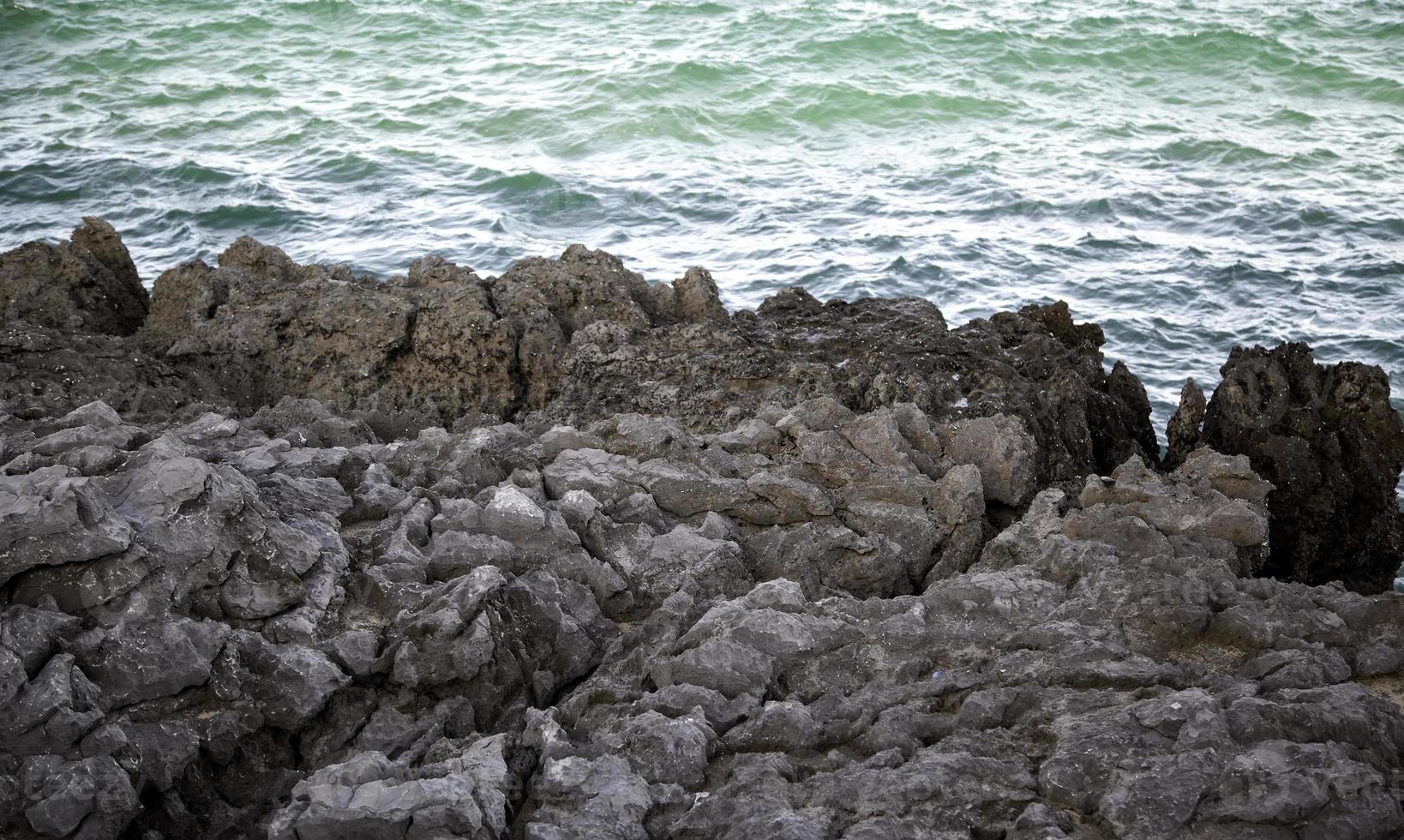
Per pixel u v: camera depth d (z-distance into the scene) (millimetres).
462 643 8586
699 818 7152
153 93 35906
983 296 24125
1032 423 13328
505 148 31922
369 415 13711
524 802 7672
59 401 13500
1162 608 8836
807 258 25562
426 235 26609
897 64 38062
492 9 43875
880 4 43562
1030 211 28094
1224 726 7383
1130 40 39906
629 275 16703
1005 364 14391
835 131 33594
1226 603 9062
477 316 14742
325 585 9125
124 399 13945
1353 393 14273
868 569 10719
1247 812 6730
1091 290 24375
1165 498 10727
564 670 9070
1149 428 15750
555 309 15789
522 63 38281
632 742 7785
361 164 30641
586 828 7020
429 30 41719
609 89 35469
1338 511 13922
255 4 43812
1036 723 7805
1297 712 7418
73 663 7770
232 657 8211
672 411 13797
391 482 11062
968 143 32531
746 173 30484
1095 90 36656
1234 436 14227
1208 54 39031
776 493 11164
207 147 31797
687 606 9539
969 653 8742
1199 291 24250
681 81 36156
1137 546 10250
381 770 7320
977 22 41375
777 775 7500
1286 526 13875
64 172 29750
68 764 7297
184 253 25797
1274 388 14414
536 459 11859
